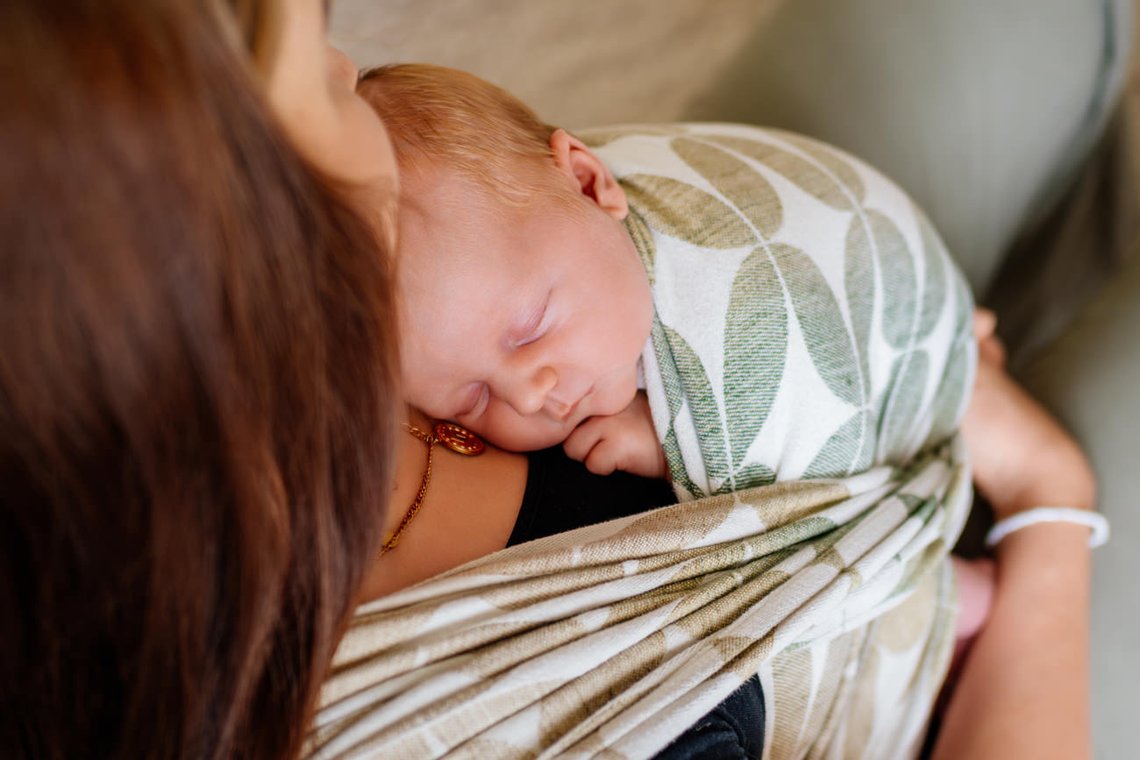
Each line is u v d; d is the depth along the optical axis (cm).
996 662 93
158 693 46
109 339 36
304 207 42
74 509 40
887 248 91
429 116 82
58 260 34
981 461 107
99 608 43
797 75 129
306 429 45
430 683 60
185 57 35
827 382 81
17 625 44
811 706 76
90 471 39
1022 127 125
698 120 134
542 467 78
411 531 69
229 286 38
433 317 77
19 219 33
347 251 46
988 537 104
